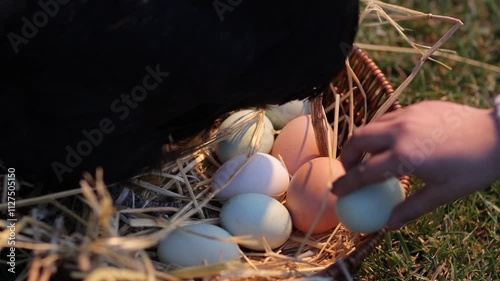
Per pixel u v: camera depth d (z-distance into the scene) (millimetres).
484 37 1272
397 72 1215
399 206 844
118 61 806
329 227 926
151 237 807
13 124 829
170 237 876
